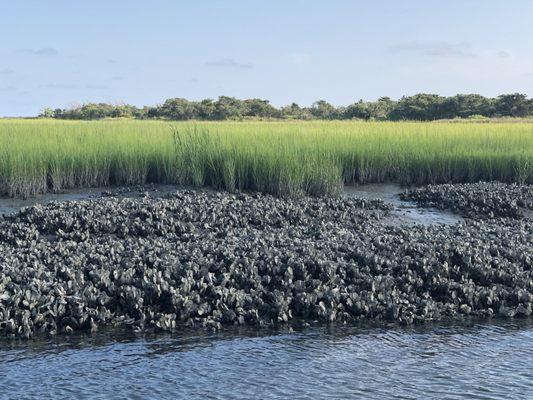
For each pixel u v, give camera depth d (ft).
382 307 28.27
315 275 31.12
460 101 226.38
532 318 28.53
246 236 37.37
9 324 24.98
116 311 26.99
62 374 21.40
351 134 76.48
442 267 32.19
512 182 67.62
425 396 19.99
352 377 21.45
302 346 24.43
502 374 21.90
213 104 224.74
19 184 55.62
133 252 32.71
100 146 64.23
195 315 27.20
